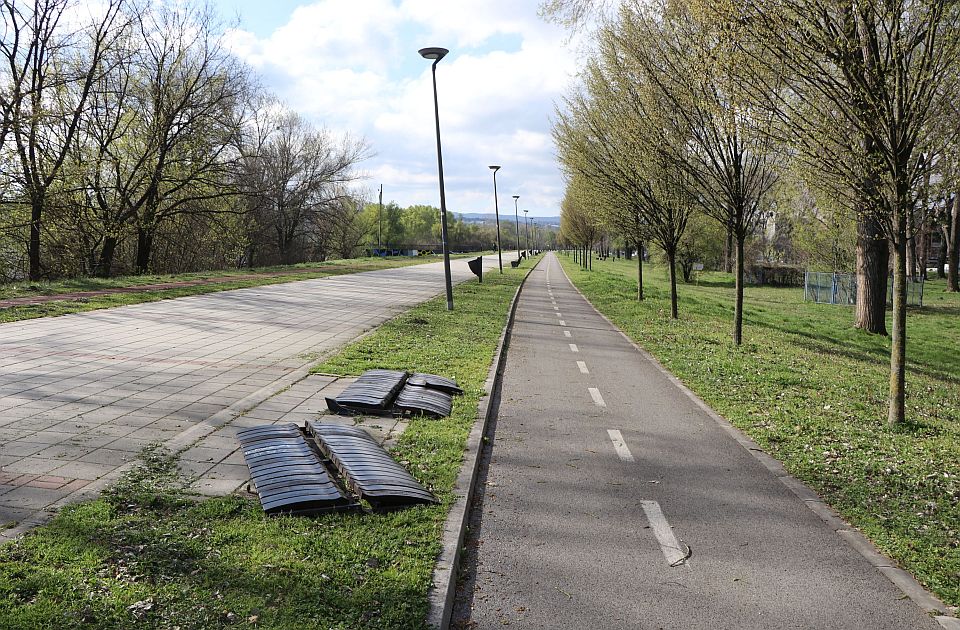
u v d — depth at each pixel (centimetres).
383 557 398
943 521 513
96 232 3067
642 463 642
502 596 384
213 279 2714
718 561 439
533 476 593
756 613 375
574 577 410
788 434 751
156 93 3042
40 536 396
